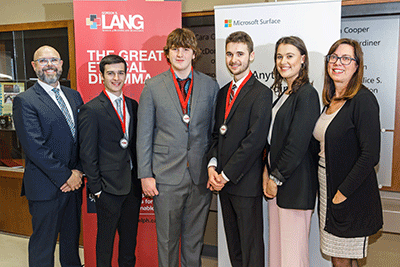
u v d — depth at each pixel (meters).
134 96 2.48
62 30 3.15
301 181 1.85
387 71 2.69
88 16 2.40
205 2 2.88
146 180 1.98
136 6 2.41
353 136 1.72
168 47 1.97
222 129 1.93
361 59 1.73
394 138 2.74
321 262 2.37
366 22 2.67
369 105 1.67
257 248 1.96
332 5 2.15
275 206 2.12
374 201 1.76
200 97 2.01
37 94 2.12
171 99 1.98
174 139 1.98
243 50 1.89
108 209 2.09
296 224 1.92
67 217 2.36
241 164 1.83
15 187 3.36
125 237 2.23
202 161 2.03
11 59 3.32
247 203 1.91
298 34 2.23
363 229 1.74
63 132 2.15
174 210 2.02
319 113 1.80
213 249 3.06
